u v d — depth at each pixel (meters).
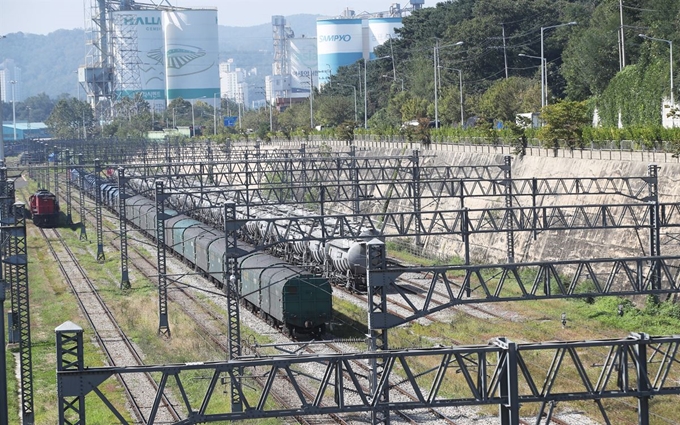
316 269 107.56
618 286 98.31
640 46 170.38
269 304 88.69
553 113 123.75
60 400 38.78
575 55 190.50
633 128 117.38
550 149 123.81
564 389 66.12
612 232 103.19
